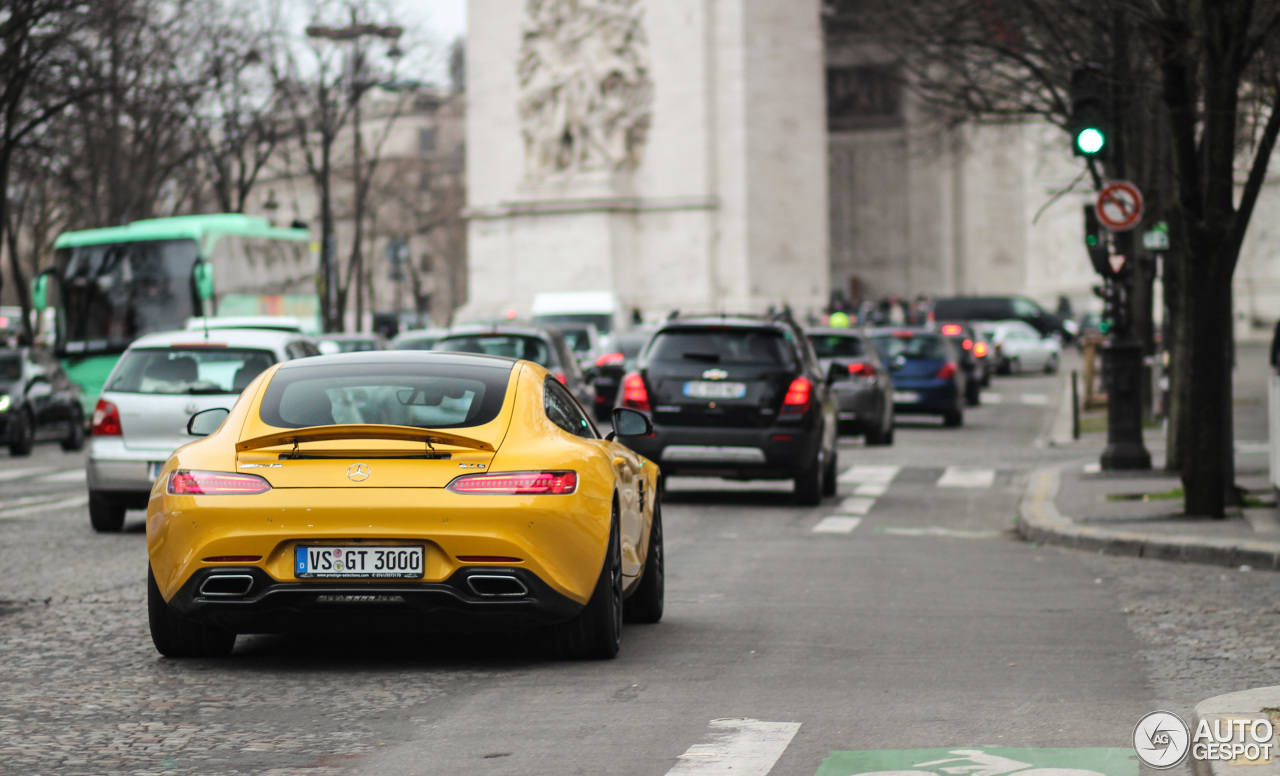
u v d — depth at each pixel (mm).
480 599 10477
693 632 12750
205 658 11570
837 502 25297
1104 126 23844
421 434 10633
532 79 74500
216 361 20609
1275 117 19562
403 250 112500
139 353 20766
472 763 8430
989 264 91062
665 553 18578
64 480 30250
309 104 63625
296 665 11289
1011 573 16734
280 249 48812
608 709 9773
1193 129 19797
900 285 92125
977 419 46688
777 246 73875
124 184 55594
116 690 10422
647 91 73250
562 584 10641
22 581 16109
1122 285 27172
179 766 8391
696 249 72312
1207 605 14172
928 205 91375
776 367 23641
